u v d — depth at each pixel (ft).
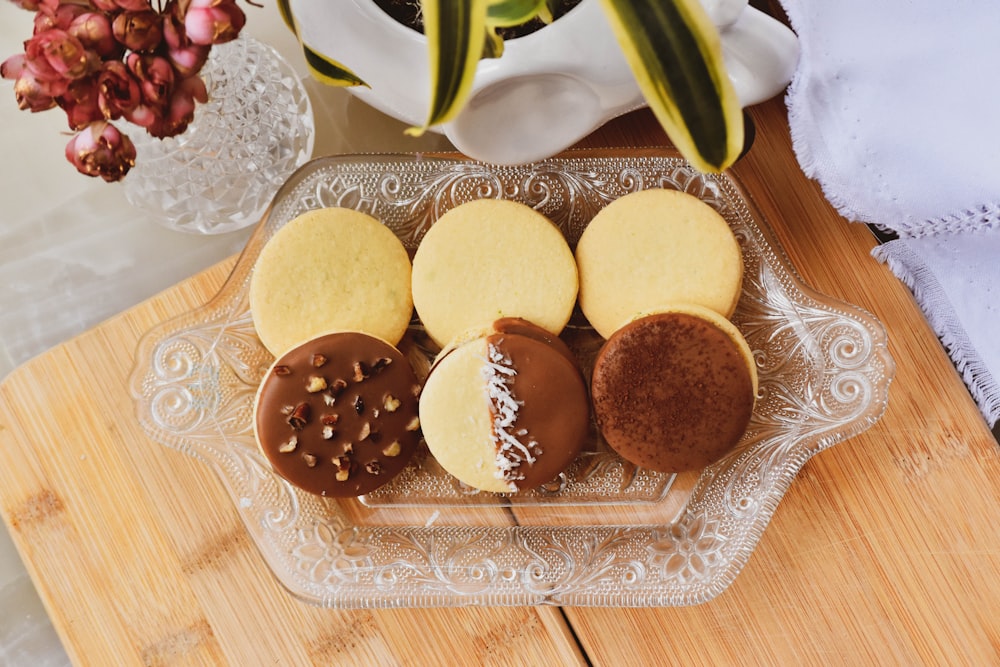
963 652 1.83
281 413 1.75
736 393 1.74
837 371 1.78
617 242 1.78
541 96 1.63
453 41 1.33
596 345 1.83
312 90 1.90
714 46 1.36
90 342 1.86
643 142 1.87
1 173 1.89
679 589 1.79
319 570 1.80
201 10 1.50
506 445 1.75
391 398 1.77
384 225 1.82
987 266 1.79
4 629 1.95
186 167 1.77
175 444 1.78
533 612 1.85
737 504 1.80
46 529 1.85
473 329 1.77
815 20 1.70
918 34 1.69
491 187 1.81
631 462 1.78
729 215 1.81
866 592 1.84
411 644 1.85
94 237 1.91
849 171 1.77
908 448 1.85
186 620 1.85
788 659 1.85
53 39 1.47
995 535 1.83
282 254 1.77
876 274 1.85
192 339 1.79
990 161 1.72
